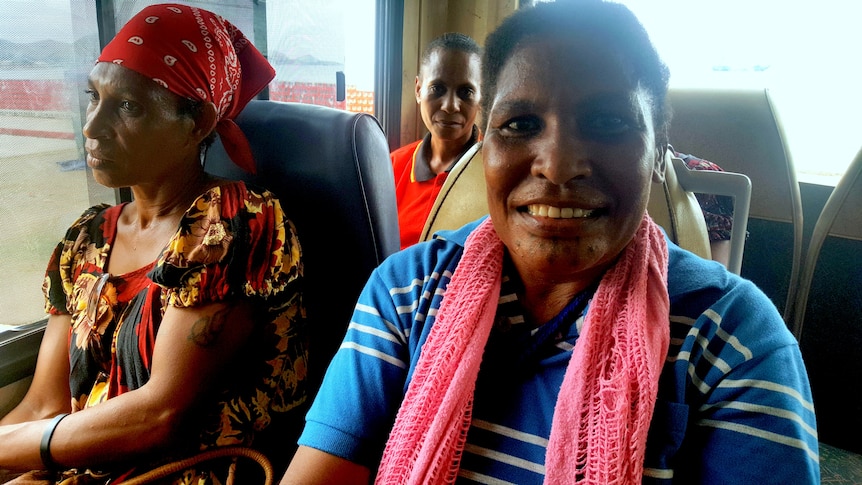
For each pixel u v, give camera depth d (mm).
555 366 647
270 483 851
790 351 567
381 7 2119
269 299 943
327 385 742
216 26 966
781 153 1567
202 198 916
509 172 606
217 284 875
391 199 1095
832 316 1601
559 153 561
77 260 1038
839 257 1556
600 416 569
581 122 575
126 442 852
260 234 934
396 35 2193
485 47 678
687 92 1679
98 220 1053
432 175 1916
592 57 569
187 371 861
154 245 970
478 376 677
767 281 1696
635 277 616
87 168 1185
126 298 960
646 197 601
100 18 1156
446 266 751
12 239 1080
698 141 1658
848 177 1516
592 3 583
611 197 580
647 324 586
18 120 1058
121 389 950
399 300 746
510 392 661
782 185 1584
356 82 2174
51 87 1100
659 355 572
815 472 521
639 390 553
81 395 1000
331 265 1063
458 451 640
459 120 1863
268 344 982
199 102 936
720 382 570
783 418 528
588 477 559
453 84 1830
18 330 1096
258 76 1086
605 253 593
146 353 907
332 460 692
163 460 908
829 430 1672
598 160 567
